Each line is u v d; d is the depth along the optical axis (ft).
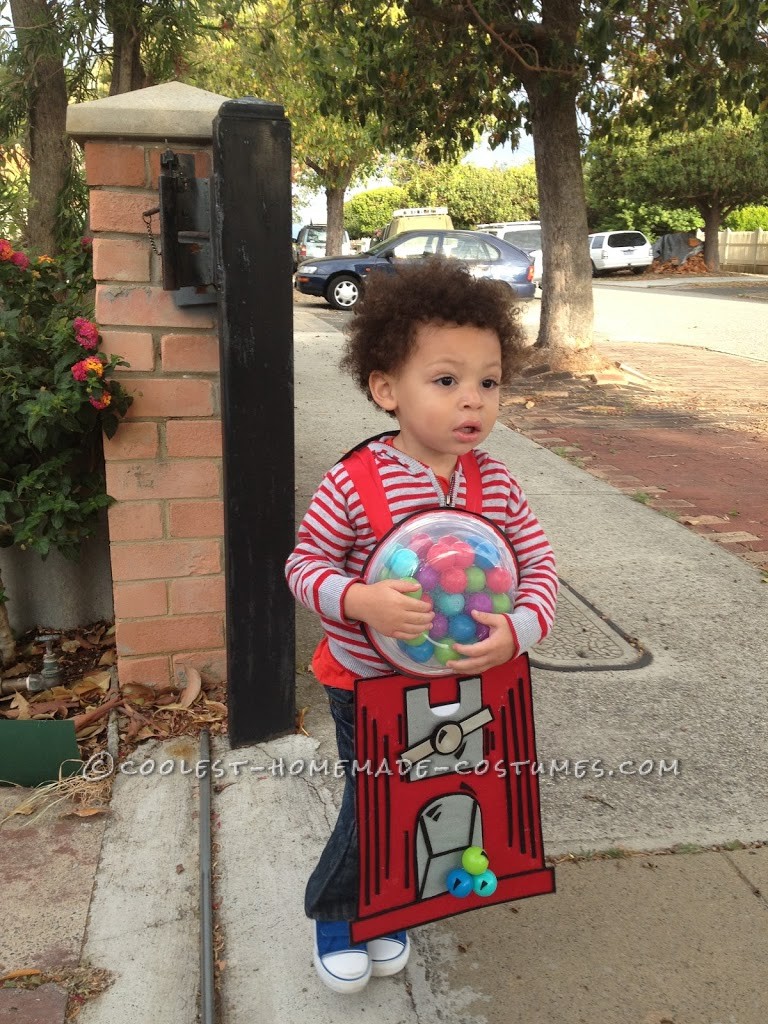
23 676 10.96
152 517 9.55
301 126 69.72
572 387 30.50
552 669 11.37
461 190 140.56
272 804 8.56
